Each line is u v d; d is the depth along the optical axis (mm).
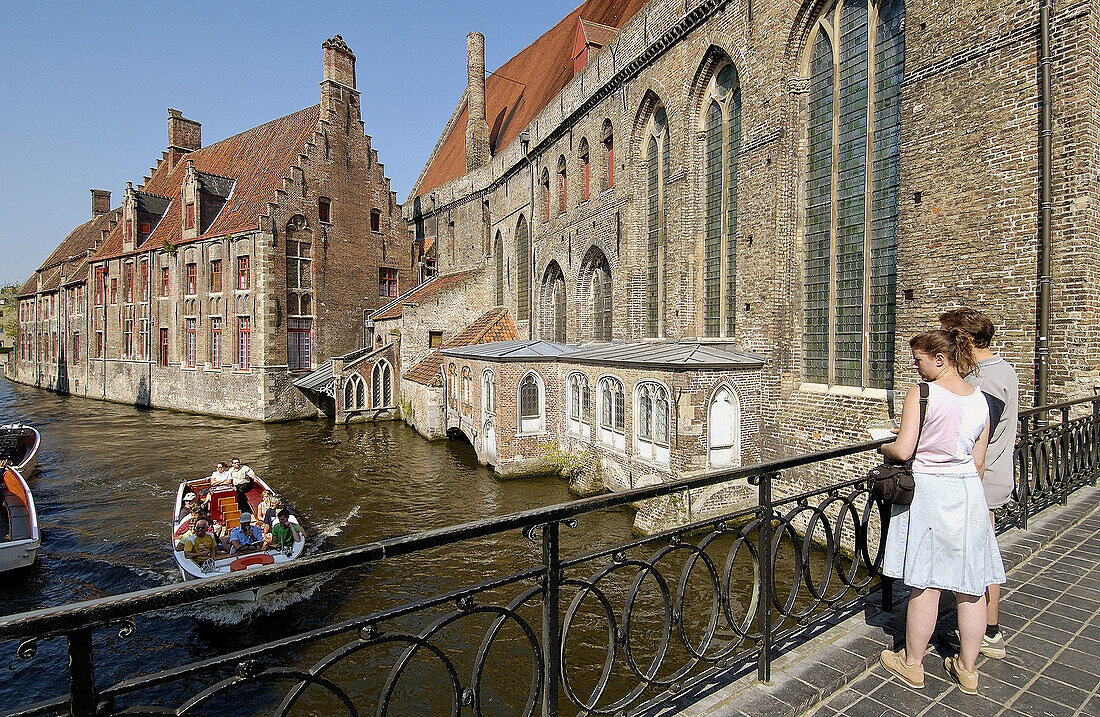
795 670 3898
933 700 3623
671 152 18078
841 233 12789
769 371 14078
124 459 24672
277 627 10977
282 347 34219
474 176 36688
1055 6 8805
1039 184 9008
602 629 10125
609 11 29047
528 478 20656
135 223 41156
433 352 32781
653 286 19938
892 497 3693
